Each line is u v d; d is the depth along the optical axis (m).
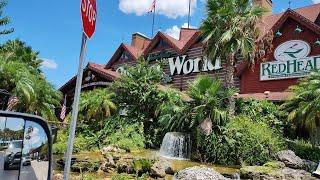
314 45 25.52
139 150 22.12
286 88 26.28
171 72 33.12
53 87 30.05
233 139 19.78
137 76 26.08
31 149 2.79
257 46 24.45
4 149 2.61
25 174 2.74
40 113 27.69
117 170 16.22
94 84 33.28
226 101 22.02
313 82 21.00
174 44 33.16
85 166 16.28
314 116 20.23
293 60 26.27
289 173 15.51
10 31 30.77
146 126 24.98
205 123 20.23
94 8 3.43
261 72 27.66
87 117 26.61
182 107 22.22
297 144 20.95
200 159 20.03
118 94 26.61
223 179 13.59
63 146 18.81
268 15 32.53
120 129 24.23
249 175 15.61
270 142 19.52
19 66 23.98
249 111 23.02
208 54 23.19
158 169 15.46
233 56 22.95
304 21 25.70
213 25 22.91
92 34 3.38
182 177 13.75
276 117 23.73
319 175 15.63
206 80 21.42
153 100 24.98
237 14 22.59
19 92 22.61
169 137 21.28
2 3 29.62
